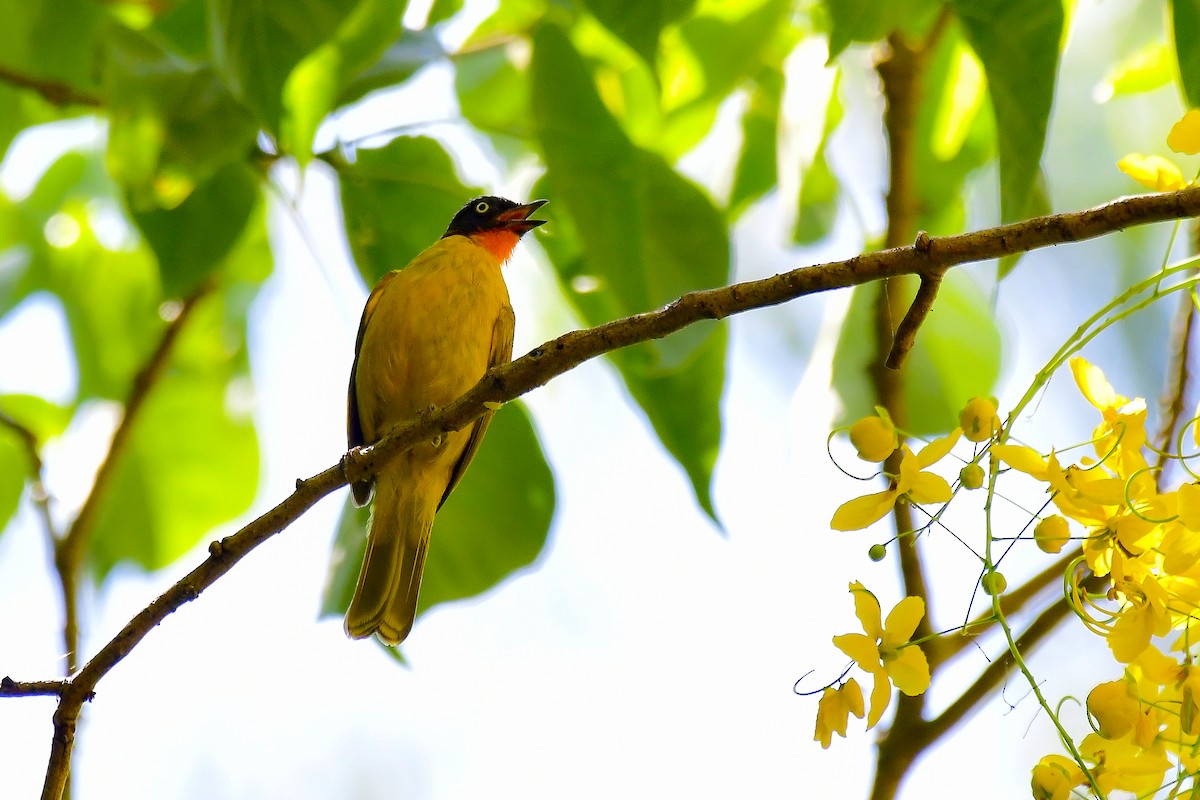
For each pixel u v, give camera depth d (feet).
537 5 35.83
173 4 34.24
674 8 25.08
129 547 42.27
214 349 42.63
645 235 29.09
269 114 25.25
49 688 21.59
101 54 30.63
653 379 29.35
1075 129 44.62
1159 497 16.92
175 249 32.19
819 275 19.04
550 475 32.58
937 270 18.28
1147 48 32.60
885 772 26.03
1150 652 17.04
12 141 37.73
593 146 29.22
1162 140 43.96
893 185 32.09
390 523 32.35
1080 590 17.76
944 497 17.06
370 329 35.68
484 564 32.71
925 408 35.53
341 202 31.99
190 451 42.34
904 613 17.06
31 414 40.63
